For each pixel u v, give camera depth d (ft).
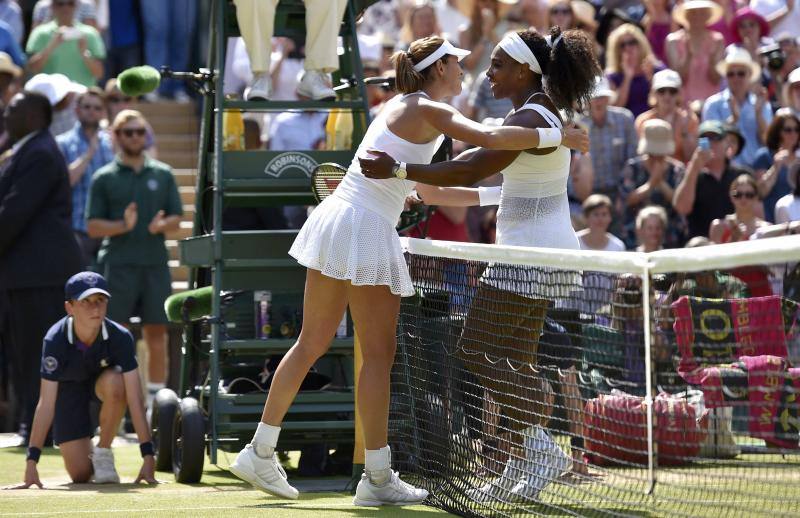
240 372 83.92
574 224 122.31
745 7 149.18
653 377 48.93
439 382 65.41
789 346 50.96
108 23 167.02
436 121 59.77
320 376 79.87
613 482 52.65
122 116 120.57
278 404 63.05
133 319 121.19
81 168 129.90
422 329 67.56
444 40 62.85
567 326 58.29
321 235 60.85
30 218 101.96
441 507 62.39
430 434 66.44
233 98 85.76
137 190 120.47
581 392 56.03
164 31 163.22
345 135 85.66
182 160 163.84
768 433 51.72
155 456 83.82
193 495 69.05
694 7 140.97
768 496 52.49
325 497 68.08
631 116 124.16
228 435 80.12
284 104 81.05
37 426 78.13
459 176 58.70
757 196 114.83
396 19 164.04
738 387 50.70
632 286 50.11
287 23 87.04
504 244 62.95
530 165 61.67
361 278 60.08
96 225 119.34
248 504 64.44
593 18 147.23
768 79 140.67
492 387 60.59
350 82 87.20
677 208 120.37
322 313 62.69
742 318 50.11
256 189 81.82
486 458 60.95
